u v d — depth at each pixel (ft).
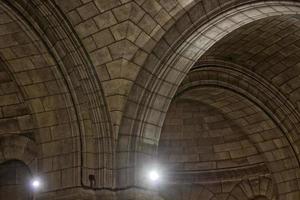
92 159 55.47
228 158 82.58
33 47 54.80
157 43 55.47
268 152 77.66
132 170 55.06
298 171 74.38
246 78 72.28
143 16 54.34
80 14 54.29
